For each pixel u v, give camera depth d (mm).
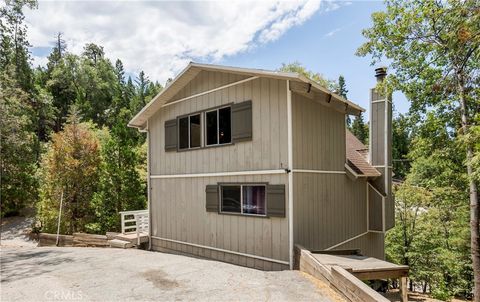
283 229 6359
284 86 6512
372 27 9609
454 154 9719
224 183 7676
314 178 7027
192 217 8617
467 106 8398
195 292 4508
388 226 9500
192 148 8680
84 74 39562
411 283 14773
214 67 7465
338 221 7871
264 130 6848
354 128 38562
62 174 13914
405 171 27781
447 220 13805
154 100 9367
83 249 9195
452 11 6973
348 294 3746
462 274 12562
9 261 7289
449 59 8281
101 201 13602
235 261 7316
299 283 4762
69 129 14742
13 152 17766
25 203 19125
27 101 22328
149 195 10234
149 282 5113
